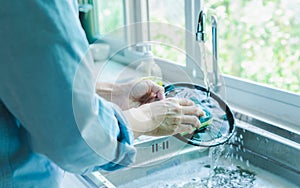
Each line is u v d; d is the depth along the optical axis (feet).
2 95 1.89
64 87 1.82
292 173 3.40
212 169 3.65
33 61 1.77
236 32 4.43
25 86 1.80
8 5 1.75
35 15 1.76
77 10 2.00
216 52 3.91
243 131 3.81
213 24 3.87
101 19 6.05
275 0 3.98
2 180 2.13
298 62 3.83
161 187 3.42
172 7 5.11
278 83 4.06
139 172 3.43
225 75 4.56
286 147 3.44
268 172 3.58
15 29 1.76
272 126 3.71
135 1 5.79
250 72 4.34
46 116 1.83
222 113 3.36
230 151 3.84
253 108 4.21
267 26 4.09
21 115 1.89
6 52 1.78
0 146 2.08
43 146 1.92
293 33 3.84
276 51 4.04
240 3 4.33
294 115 3.79
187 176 3.55
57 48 1.79
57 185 2.39
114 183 3.33
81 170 2.09
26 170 2.18
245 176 3.56
